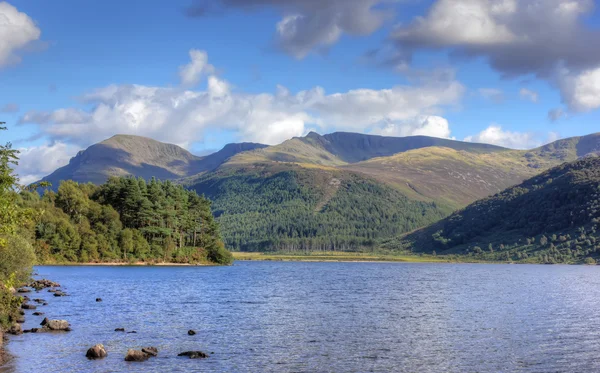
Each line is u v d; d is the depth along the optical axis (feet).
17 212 156.46
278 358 173.58
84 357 168.45
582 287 488.85
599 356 181.06
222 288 421.59
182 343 193.57
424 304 330.13
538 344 200.23
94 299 317.63
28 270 280.72
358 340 205.05
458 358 176.65
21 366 156.87
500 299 367.04
